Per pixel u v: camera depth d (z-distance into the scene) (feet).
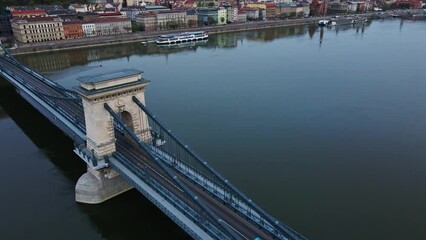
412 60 568.41
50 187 224.94
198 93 405.18
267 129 296.30
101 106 189.16
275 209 191.52
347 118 322.55
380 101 372.17
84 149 208.03
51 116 287.69
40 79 396.78
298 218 184.75
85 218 195.62
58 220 193.98
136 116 204.64
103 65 584.81
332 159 244.42
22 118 356.38
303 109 347.36
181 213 150.61
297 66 541.75
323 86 428.56
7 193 218.59
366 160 243.60
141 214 196.03
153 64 581.94
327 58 599.98
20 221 192.75
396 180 219.41
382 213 189.16
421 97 384.68
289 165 236.43
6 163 257.96
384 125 306.35
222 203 161.89
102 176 200.13
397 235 173.27
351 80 455.63
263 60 596.29
